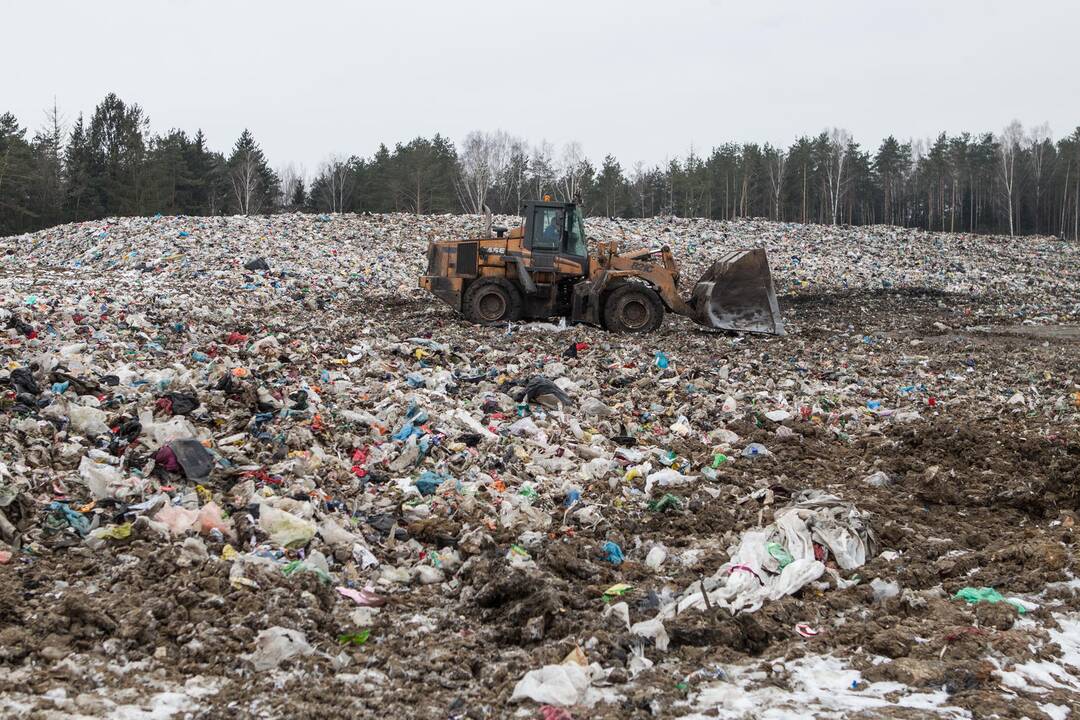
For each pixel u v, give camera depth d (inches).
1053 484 293.0
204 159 2070.6
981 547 246.5
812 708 158.1
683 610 197.2
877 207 2603.3
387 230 1098.1
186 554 199.0
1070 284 1050.1
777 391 431.2
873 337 657.0
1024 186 2458.2
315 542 218.4
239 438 276.8
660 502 267.1
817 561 221.8
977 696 161.9
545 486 276.7
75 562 193.6
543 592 195.6
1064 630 192.1
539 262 608.4
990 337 684.1
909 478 307.9
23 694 146.9
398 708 154.9
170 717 145.3
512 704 158.7
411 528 237.9
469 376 413.7
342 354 433.7
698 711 157.3
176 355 383.9
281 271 816.9
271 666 164.7
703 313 593.9
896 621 197.0
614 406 385.4
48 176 1834.4
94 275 716.7
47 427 253.8
